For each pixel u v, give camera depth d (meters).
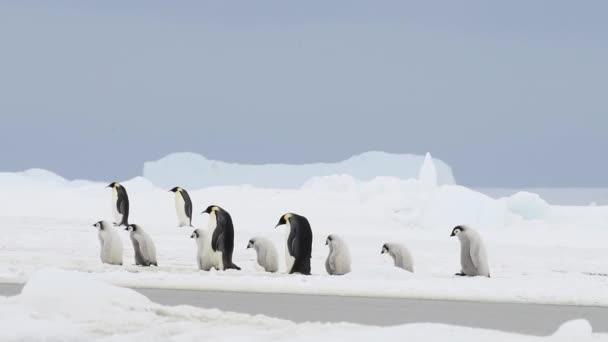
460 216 125.75
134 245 54.09
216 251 54.00
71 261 54.16
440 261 71.69
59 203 133.25
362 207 133.00
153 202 133.12
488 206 127.50
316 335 23.00
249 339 23.06
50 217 113.81
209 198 140.50
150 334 23.97
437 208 127.25
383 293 43.97
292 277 49.34
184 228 94.00
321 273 57.28
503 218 127.12
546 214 134.12
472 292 45.72
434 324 23.92
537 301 43.81
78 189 148.12
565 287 50.31
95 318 25.77
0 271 46.38
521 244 107.38
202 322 26.69
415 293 44.44
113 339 22.94
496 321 34.03
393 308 37.62
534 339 22.50
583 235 120.44
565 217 134.62
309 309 35.94
